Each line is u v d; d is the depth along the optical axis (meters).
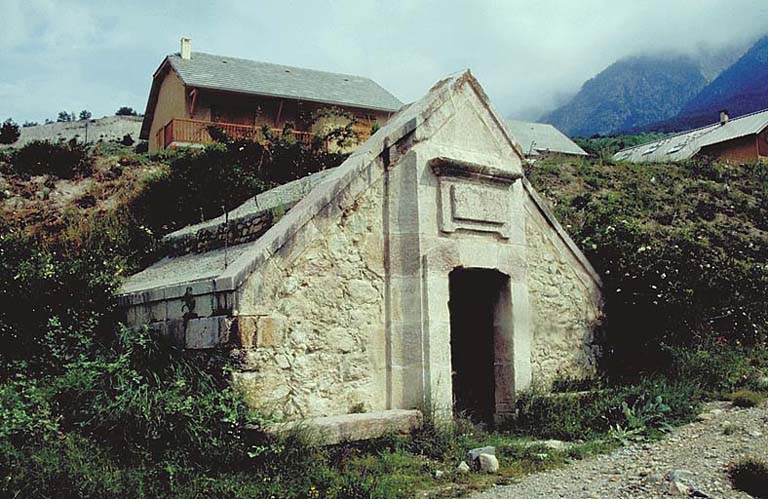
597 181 22.70
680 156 43.00
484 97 9.64
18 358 7.92
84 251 11.52
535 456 7.16
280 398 7.10
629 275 11.10
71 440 5.98
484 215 9.12
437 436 7.57
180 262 10.12
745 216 21.67
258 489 5.70
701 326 11.22
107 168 18.47
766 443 7.09
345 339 7.81
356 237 8.13
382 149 8.48
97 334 8.52
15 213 15.71
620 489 5.97
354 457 6.77
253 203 11.01
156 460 6.02
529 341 9.62
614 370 10.83
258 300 7.12
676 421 8.38
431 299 8.30
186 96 27.97
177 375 6.88
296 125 29.78
